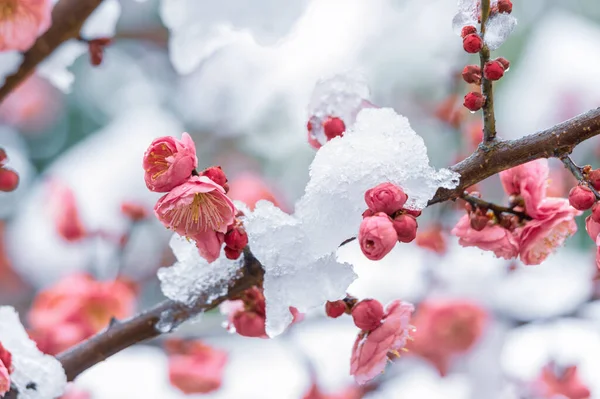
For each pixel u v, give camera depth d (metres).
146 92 1.40
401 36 1.21
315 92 0.70
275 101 1.26
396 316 0.66
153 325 0.69
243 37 0.80
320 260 0.66
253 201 1.04
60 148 1.46
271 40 0.79
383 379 0.93
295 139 1.26
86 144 1.28
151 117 1.34
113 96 1.44
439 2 1.21
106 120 1.46
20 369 0.68
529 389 0.97
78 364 0.69
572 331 1.01
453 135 1.08
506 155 0.66
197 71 1.33
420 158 0.65
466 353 0.99
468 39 0.65
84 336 0.87
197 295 0.68
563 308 0.96
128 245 0.97
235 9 0.79
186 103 1.34
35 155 1.44
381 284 1.00
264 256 0.65
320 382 0.90
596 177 0.65
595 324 0.99
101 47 0.77
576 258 1.06
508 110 1.23
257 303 0.69
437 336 0.98
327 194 0.65
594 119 0.65
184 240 0.68
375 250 0.63
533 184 0.67
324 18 1.23
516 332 1.03
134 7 1.42
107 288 0.90
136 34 1.33
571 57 1.23
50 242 1.25
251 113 1.28
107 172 1.20
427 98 1.17
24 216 1.32
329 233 0.65
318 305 0.66
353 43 1.22
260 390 0.95
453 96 1.01
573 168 0.65
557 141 0.65
